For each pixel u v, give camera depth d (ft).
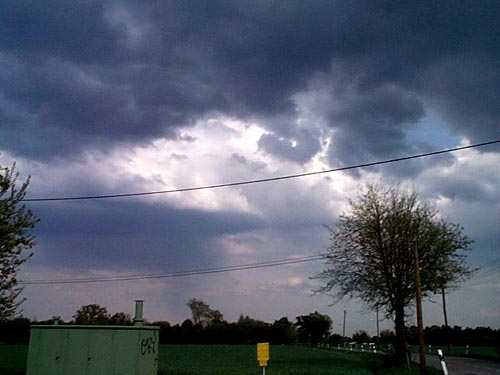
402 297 163.73
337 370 141.28
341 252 172.14
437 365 169.48
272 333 386.73
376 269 167.02
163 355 231.09
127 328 69.15
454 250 164.66
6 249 79.15
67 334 69.26
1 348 206.39
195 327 375.86
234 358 205.98
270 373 125.70
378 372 149.79
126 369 68.13
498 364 177.17
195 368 144.77
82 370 68.18
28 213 83.92
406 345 160.76
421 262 163.94
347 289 170.09
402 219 166.09
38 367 69.26
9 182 82.12
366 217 169.99
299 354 247.29
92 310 266.77
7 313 80.38
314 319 416.67
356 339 449.48
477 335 364.99
